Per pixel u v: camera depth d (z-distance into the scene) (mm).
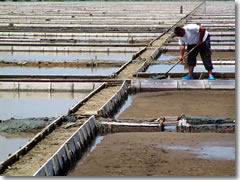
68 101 17047
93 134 12516
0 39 34906
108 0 104750
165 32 37375
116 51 29641
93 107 14602
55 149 10578
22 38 36125
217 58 25750
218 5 77188
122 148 11172
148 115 14297
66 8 68688
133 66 22344
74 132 11891
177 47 29281
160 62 24000
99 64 24641
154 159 10344
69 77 19625
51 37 36812
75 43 34062
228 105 15445
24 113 15312
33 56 28297
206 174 9359
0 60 25203
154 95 17297
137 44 31391
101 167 9883
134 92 18125
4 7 70562
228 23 44281
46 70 23156
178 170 9617
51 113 15344
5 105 16406
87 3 86812
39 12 60906
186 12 60000
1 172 9195
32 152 10383
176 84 18016
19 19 51625
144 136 12273
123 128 12914
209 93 17375
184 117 13695
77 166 10219
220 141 11703
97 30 40031
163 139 11922
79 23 46594
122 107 15984
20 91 18625
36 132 12906
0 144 11875
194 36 17922
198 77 19422
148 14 57188
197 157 10453
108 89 17594
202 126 12820
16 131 12969
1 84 18688
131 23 46312
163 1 98375
